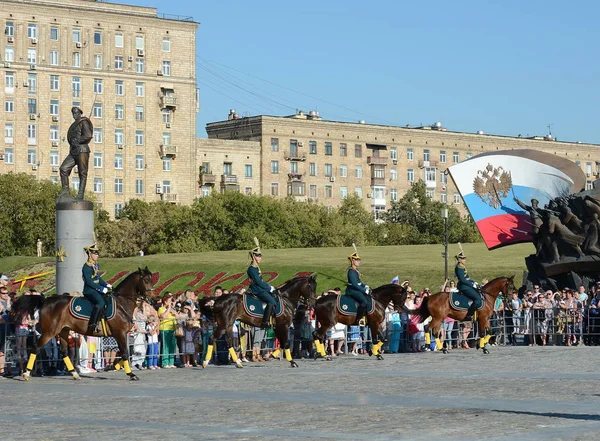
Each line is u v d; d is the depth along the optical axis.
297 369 40.59
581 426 23.69
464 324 53.22
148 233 151.62
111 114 173.75
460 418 25.12
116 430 23.56
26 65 166.88
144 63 176.50
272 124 194.12
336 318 45.03
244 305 41.84
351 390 31.91
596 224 58.69
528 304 55.59
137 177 176.25
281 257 107.12
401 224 171.62
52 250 144.12
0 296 39.59
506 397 29.50
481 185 67.88
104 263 109.62
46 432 23.33
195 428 23.84
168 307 43.41
